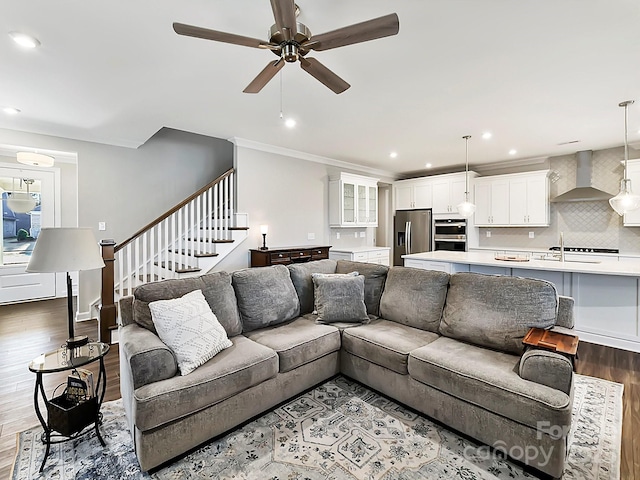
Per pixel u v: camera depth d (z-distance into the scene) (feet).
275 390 7.34
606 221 17.35
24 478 5.40
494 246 21.20
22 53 7.59
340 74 8.80
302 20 6.56
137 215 16.01
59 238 6.24
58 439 6.37
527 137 15.02
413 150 17.74
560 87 9.69
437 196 22.30
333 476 5.50
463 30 6.84
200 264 14.62
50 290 18.51
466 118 12.46
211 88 9.62
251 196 16.40
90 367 9.64
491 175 21.31
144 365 5.69
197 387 5.89
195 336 6.64
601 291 11.21
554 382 5.57
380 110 11.58
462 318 7.95
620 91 9.98
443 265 14.80
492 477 5.47
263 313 8.82
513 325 7.20
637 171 15.70
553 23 6.61
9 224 17.33
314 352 8.09
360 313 9.34
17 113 11.55
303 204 18.94
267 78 6.79
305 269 10.59
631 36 7.06
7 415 7.19
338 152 18.24
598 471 5.49
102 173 14.96
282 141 15.94
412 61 8.14
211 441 6.34
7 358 10.21
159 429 5.53
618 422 6.86
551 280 12.23
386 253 22.20
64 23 6.49
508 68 8.52
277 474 5.54
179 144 17.56
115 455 5.95
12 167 17.17
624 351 10.73
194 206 14.88
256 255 15.88
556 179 18.98
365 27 5.07
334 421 7.02
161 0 5.88
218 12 6.27
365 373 8.27
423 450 6.12
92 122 12.66
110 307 11.62
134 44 7.28
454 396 6.49
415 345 7.65
